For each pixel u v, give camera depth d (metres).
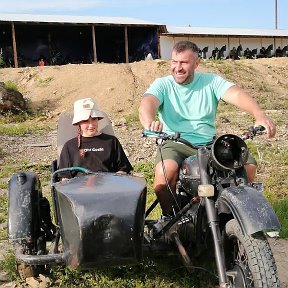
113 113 16.89
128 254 3.24
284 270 4.46
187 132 4.34
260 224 3.03
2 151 10.30
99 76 19.59
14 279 4.39
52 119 16.16
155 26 30.17
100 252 3.21
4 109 16.25
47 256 3.51
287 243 5.11
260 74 22.02
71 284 4.13
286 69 23.41
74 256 3.27
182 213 3.86
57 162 4.53
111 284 4.13
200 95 4.39
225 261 3.36
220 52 33.19
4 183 7.95
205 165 3.56
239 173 3.50
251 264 3.05
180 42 4.34
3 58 27.80
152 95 4.30
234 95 4.29
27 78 20.02
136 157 9.49
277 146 9.74
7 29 29.41
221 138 3.41
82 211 3.21
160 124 3.66
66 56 31.80
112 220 3.20
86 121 4.29
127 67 20.52
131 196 3.32
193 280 4.15
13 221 3.94
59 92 18.73
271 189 6.89
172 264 4.39
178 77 4.32
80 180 3.69
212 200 3.45
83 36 32.34
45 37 31.09
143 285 4.11
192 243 4.01
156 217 5.55
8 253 4.89
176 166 4.13
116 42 33.03
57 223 3.91
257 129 3.67
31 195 4.10
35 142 11.39
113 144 4.39
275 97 18.72
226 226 3.40
